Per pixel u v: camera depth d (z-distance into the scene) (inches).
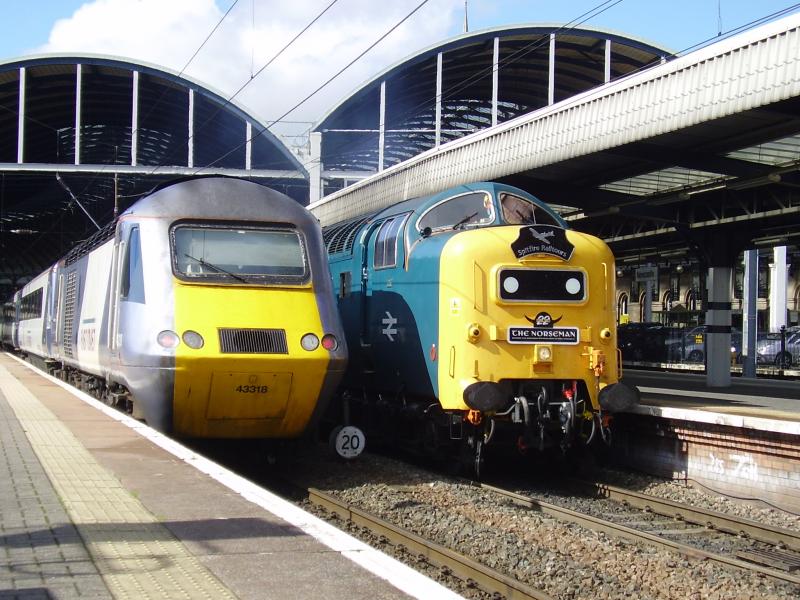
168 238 452.1
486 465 550.6
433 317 479.8
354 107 1791.3
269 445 506.9
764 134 590.2
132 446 401.7
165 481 323.0
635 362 1483.8
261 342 430.9
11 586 197.5
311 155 1748.3
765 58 485.7
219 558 226.2
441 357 468.4
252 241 462.9
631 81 579.8
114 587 199.2
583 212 828.6
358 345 593.9
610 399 462.9
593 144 610.5
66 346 792.9
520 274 462.6
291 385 439.2
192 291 438.6
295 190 2027.6
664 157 631.2
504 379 460.1
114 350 490.6
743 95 498.0
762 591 290.7
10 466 344.2
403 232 530.0
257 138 1812.3
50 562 217.2
